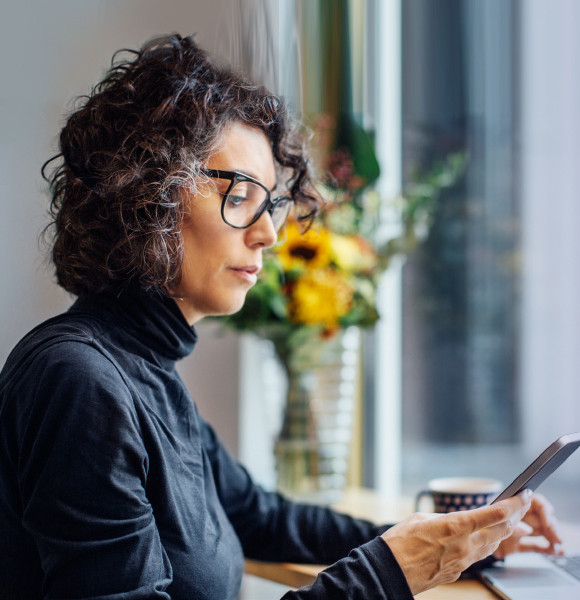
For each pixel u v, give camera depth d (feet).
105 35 5.70
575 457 5.10
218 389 5.80
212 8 5.44
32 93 5.81
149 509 2.70
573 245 5.18
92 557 2.50
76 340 2.83
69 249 3.20
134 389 2.87
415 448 6.03
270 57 5.46
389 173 6.07
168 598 2.63
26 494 2.62
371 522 3.92
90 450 2.57
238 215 3.15
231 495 3.92
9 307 5.82
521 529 3.60
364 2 5.99
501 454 5.58
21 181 5.80
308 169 3.82
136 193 2.99
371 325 4.98
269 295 4.60
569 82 5.16
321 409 4.95
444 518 2.83
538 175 5.35
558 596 3.12
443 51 5.80
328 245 4.62
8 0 5.75
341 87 5.95
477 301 5.68
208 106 3.12
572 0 5.11
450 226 5.80
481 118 5.63
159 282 3.01
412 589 2.73
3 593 2.78
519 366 5.47
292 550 3.84
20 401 2.72
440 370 5.89
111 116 3.12
